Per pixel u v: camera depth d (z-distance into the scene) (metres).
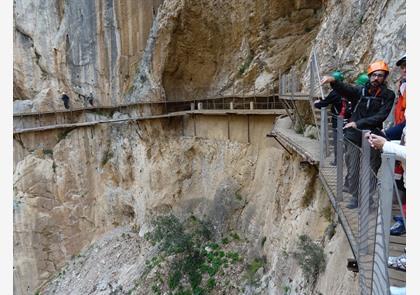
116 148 28.06
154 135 25.69
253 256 17.41
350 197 6.68
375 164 5.64
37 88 32.84
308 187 12.65
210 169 22.92
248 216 19.48
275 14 22.12
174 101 26.66
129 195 27.06
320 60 15.63
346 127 6.61
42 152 29.75
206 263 18.94
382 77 6.66
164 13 25.16
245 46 23.78
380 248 4.20
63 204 28.97
